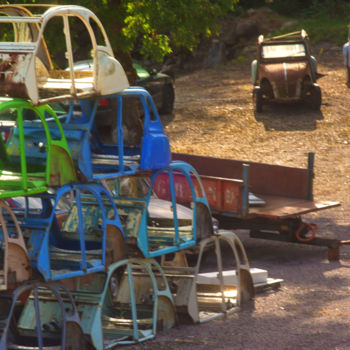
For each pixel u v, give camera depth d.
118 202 26.73
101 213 26.89
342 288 33.34
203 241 28.70
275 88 82.31
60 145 22.78
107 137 61.69
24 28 26.39
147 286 28.91
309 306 30.31
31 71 21.30
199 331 26.77
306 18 156.12
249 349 24.58
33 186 21.81
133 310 25.27
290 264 38.47
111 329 25.66
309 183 42.72
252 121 80.44
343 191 56.75
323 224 47.56
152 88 78.88
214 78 111.50
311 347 24.81
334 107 85.31
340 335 26.20
